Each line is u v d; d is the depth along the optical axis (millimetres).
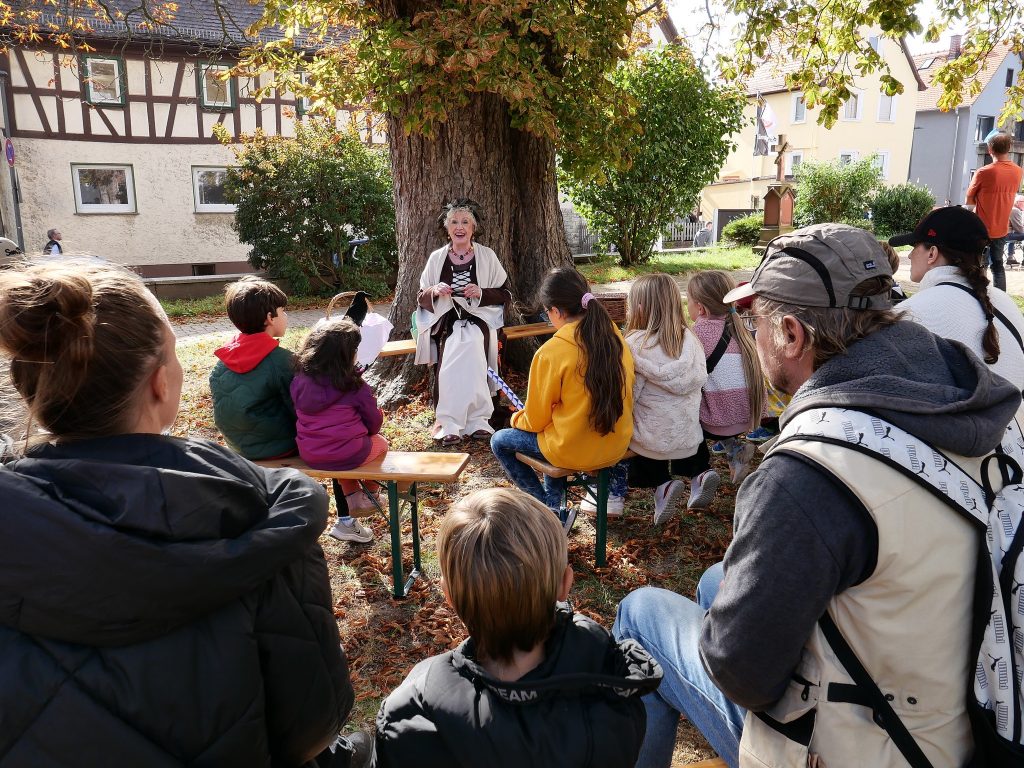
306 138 13578
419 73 4855
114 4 17344
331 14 6387
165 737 976
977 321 2529
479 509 1372
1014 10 7086
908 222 22828
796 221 22203
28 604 914
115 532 912
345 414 3305
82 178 17781
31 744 918
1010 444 1334
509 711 1259
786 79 7438
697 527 4008
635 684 1265
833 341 1335
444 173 5891
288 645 1128
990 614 1172
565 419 3385
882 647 1203
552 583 1329
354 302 4320
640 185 14289
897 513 1163
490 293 5266
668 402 3629
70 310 983
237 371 3332
